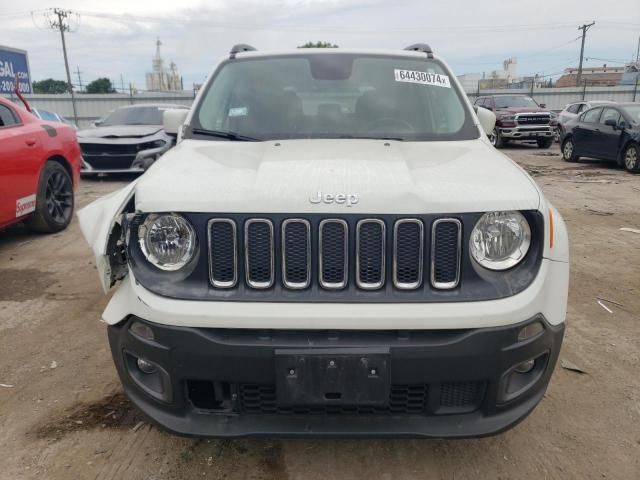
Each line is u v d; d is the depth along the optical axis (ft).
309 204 6.63
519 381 7.16
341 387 6.54
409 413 6.97
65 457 8.30
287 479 7.89
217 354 6.59
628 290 15.17
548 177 37.70
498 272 6.84
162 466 8.13
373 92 10.74
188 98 109.70
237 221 6.68
